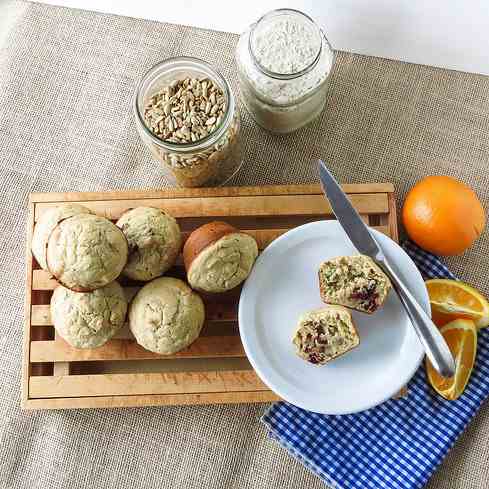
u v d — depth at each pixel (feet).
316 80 2.96
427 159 3.28
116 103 3.33
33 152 3.30
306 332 2.90
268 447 3.11
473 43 3.30
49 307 3.03
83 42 3.36
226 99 2.85
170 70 2.91
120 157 3.29
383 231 3.10
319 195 3.10
